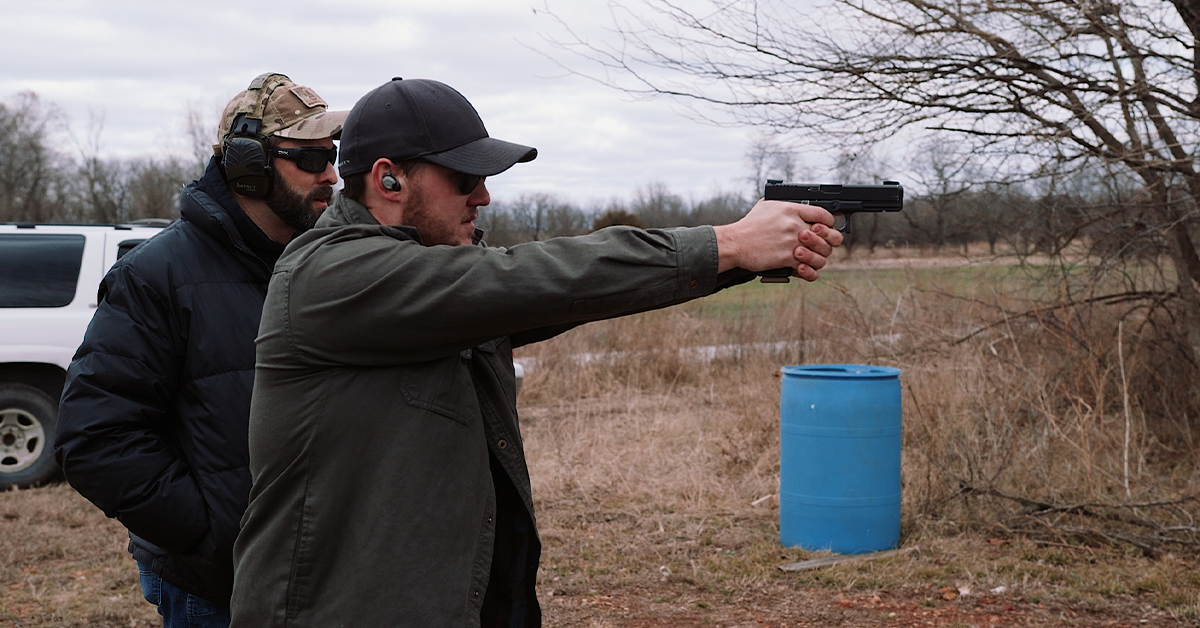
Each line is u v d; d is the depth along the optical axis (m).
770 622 4.30
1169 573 4.65
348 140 1.67
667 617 4.39
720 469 6.80
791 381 5.21
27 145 38.03
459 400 1.63
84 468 2.12
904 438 6.64
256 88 2.40
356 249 1.54
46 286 6.65
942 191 6.68
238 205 2.37
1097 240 6.83
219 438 2.22
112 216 37.28
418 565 1.55
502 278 1.48
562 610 4.50
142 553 2.30
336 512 1.56
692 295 1.54
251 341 2.30
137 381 2.19
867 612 4.38
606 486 6.47
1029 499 5.36
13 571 5.00
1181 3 5.65
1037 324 7.02
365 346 1.54
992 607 4.39
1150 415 6.84
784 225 1.55
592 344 11.50
